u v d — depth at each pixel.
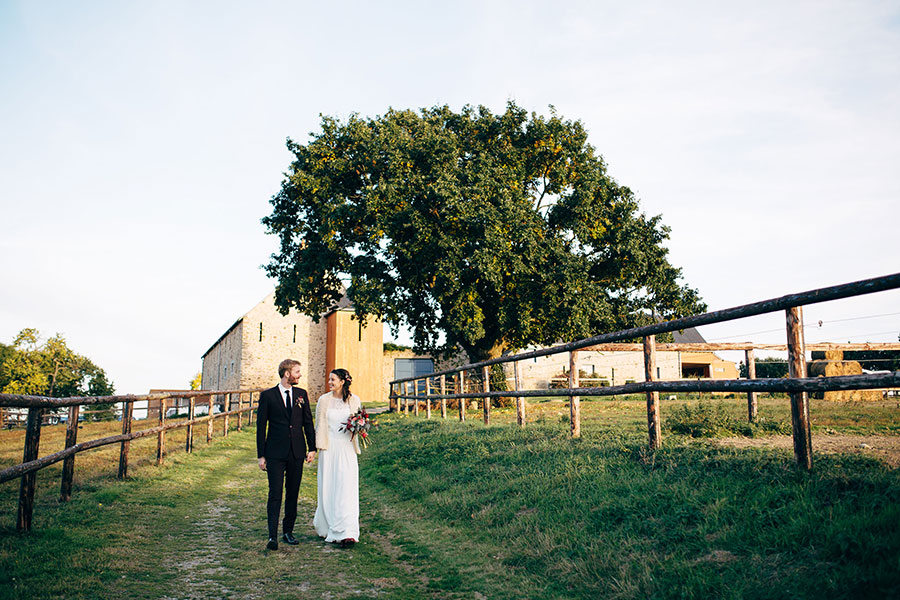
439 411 19.00
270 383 36.56
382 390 37.59
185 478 8.81
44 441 12.41
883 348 11.66
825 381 4.07
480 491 6.88
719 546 3.94
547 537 4.95
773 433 7.60
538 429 8.96
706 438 7.02
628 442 6.79
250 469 10.51
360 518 7.00
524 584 4.34
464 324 20.50
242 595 4.20
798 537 3.62
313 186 20.31
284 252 23.22
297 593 4.28
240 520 6.62
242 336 36.25
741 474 4.78
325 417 6.08
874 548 3.19
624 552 4.32
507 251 19.27
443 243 18.81
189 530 6.03
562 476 6.12
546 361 39.69
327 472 5.96
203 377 63.50
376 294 19.83
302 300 22.22
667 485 5.04
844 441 6.49
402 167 20.80
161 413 9.91
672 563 3.93
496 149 22.64
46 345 62.41
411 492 7.86
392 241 20.95
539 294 20.59
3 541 4.80
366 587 4.47
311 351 38.53
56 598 3.78
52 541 4.99
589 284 20.80
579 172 22.77
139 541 5.38
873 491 3.82
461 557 5.16
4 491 6.90
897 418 9.39
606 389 7.04
